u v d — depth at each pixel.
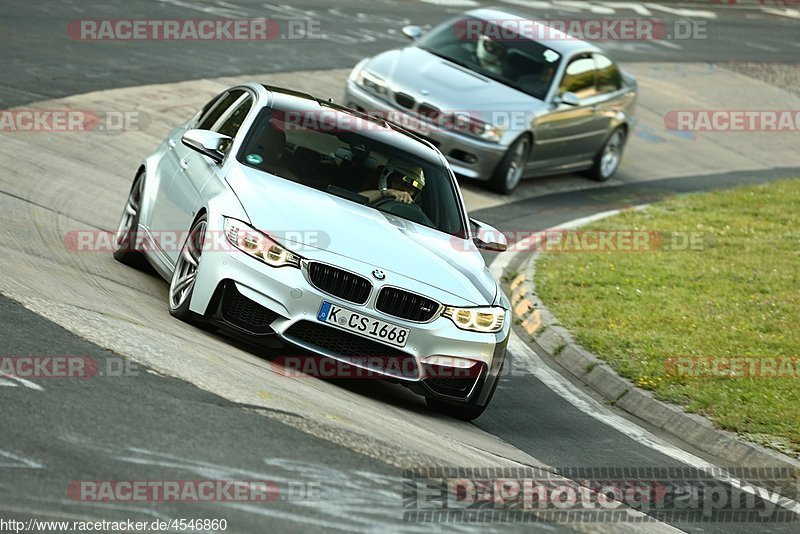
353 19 87.25
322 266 25.55
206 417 20.20
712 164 75.56
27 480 16.23
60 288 26.55
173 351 23.73
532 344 37.38
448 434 25.38
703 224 55.59
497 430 27.88
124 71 57.91
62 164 42.69
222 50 67.50
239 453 18.91
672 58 102.25
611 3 132.12
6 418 18.06
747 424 30.59
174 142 33.09
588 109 61.06
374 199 29.06
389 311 25.91
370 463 20.31
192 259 26.84
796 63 111.31
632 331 37.69
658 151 75.56
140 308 27.16
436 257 27.47
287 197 27.33
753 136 84.25
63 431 18.08
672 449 29.28
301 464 19.22
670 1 143.62
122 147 47.12
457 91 55.16
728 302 42.09
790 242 53.00
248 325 25.64
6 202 35.44
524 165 57.75
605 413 31.59
